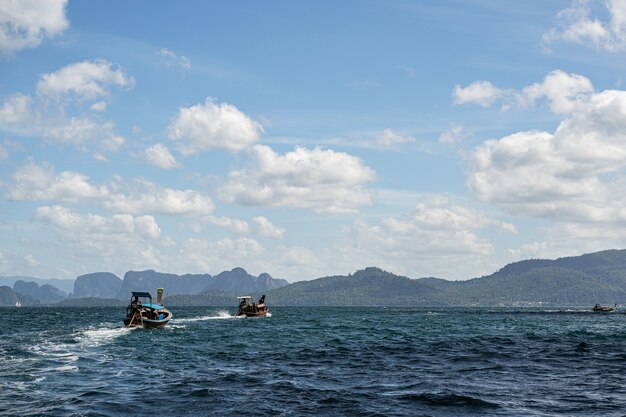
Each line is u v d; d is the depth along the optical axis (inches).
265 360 1887.3
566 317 6968.5
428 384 1400.1
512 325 4517.7
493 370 1662.2
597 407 1139.3
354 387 1353.3
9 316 6781.5
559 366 1755.7
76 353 2042.3
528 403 1175.0
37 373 1551.4
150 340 2623.0
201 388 1330.0
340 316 6993.1
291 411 1099.3
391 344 2519.7
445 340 2768.2
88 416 1058.7
